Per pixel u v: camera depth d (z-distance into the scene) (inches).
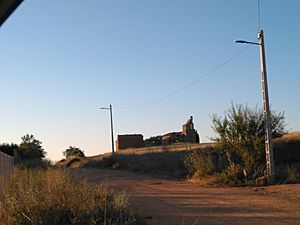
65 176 780.6
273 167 1053.8
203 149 1642.5
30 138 2950.3
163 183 1245.7
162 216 599.5
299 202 716.7
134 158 2320.4
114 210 505.0
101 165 2485.2
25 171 968.9
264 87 1066.1
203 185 1139.3
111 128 2815.0
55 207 481.4
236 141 1144.2
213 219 568.1
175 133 4133.9
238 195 856.3
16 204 486.9
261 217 574.9
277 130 1162.6
